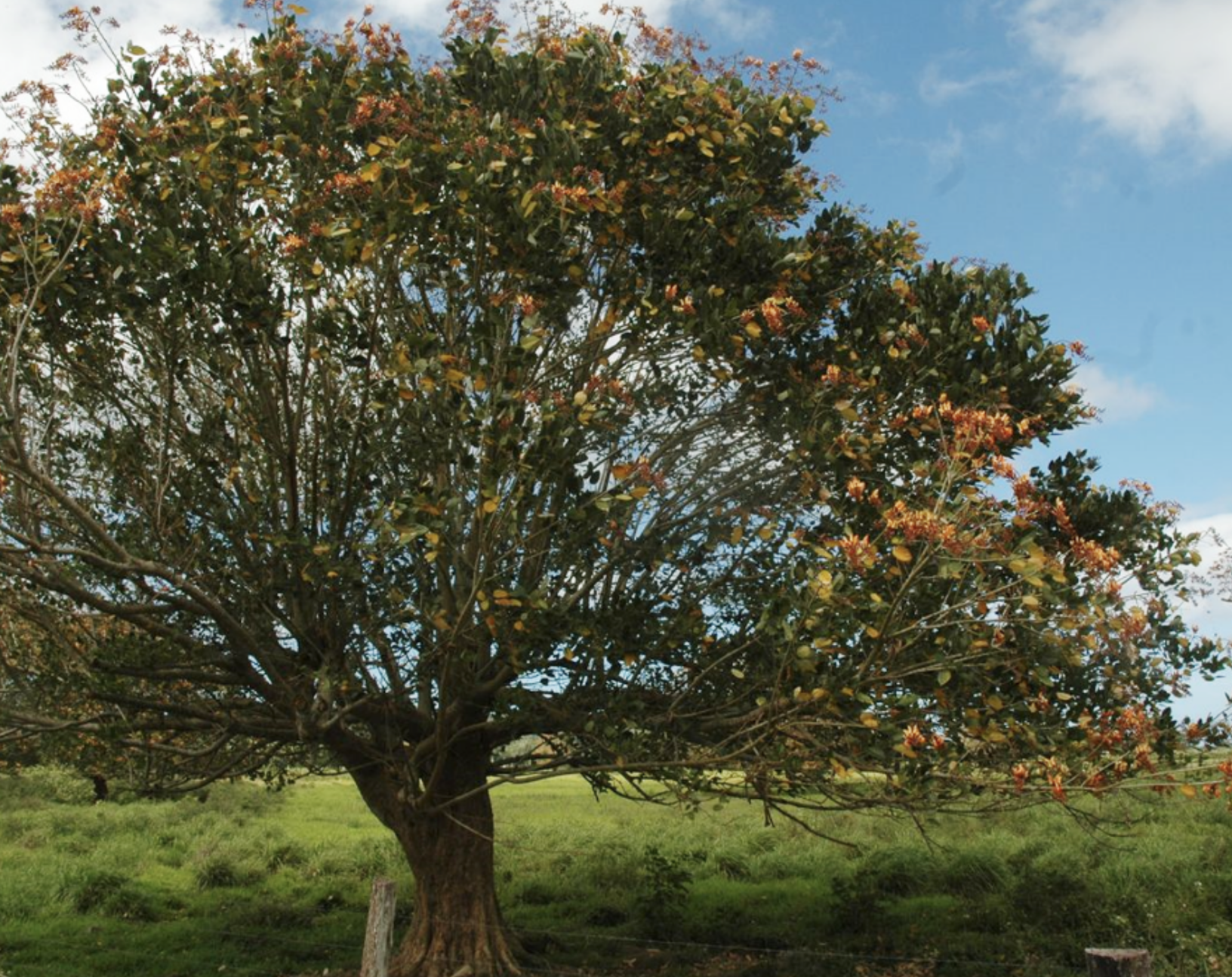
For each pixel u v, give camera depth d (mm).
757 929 13500
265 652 9656
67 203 8844
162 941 13289
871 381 9102
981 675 8070
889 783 8398
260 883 18438
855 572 7469
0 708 9953
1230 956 10539
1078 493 9281
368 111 8898
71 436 10422
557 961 12219
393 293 9492
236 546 9906
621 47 10000
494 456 7633
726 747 9391
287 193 9805
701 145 9188
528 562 9477
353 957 12414
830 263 9906
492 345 8148
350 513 9672
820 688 7336
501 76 9344
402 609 9344
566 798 34719
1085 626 7184
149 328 9750
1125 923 11711
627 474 7875
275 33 9836
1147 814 17938
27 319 8164
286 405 9500
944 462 7613
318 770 14055
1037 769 7723
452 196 8688
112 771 12891
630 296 9195
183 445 10047
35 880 16625
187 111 9602
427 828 11438
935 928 13102
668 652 9320
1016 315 9508
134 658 10047
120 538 10133
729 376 8883
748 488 9875
